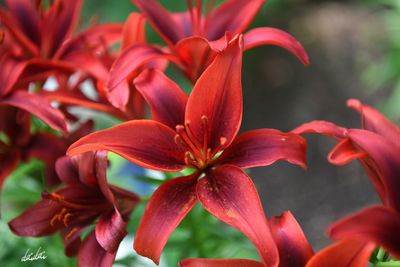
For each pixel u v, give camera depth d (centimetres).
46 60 63
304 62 57
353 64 182
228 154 53
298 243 50
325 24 195
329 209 150
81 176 55
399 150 47
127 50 57
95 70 61
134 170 75
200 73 59
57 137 62
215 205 50
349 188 153
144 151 52
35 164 66
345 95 176
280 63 185
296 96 178
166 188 51
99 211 56
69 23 66
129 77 59
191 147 52
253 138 53
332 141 161
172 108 54
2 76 60
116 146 51
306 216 149
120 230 51
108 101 61
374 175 50
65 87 65
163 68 61
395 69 164
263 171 158
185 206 50
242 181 50
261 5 61
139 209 66
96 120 70
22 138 62
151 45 59
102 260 52
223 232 65
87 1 157
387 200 47
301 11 199
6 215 68
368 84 175
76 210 56
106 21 156
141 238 49
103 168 52
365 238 42
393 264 47
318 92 178
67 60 63
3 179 61
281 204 152
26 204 68
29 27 66
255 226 47
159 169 51
